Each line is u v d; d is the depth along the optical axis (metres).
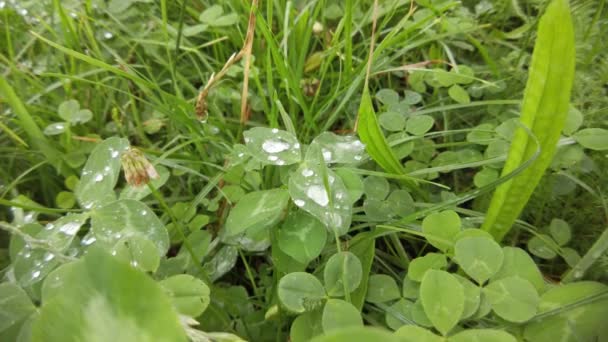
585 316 0.13
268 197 0.15
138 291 0.09
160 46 0.24
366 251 0.16
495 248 0.14
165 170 0.18
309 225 0.15
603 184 0.18
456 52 0.25
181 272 0.16
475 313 0.13
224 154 0.20
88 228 0.18
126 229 0.14
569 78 0.13
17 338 0.12
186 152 0.21
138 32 0.25
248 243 0.16
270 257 0.17
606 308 0.13
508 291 0.13
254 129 0.16
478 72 0.23
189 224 0.17
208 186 0.18
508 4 0.25
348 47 0.21
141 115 0.23
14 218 0.18
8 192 0.20
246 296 0.16
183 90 0.24
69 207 0.19
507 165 0.15
